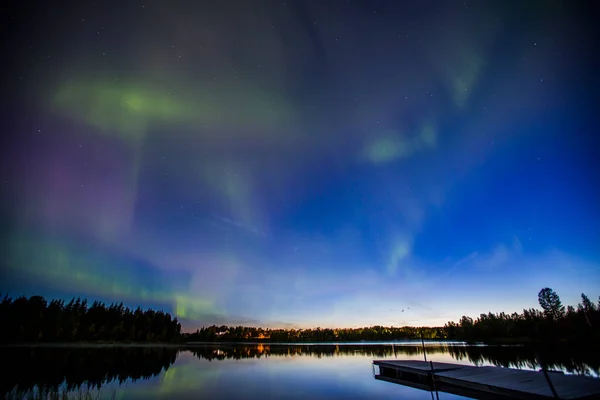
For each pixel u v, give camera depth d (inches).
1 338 2517.2
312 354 2064.5
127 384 749.3
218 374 954.7
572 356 1216.8
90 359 1467.8
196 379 844.0
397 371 780.6
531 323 2650.1
